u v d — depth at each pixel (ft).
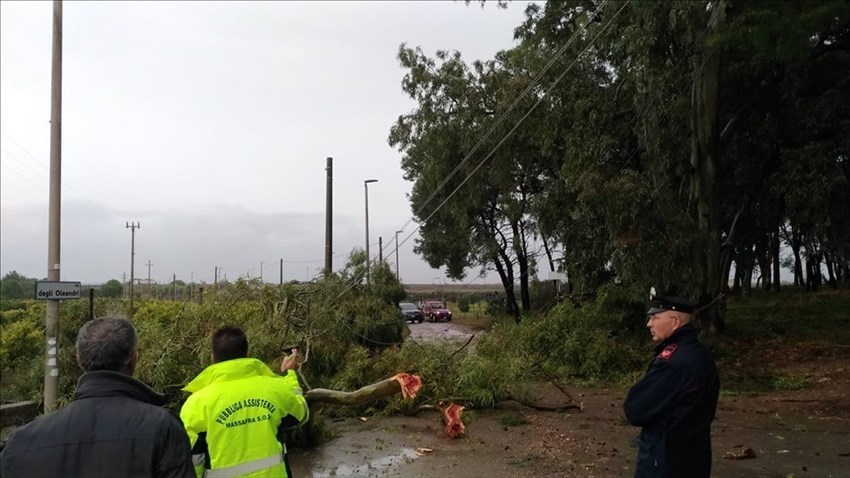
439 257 129.08
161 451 7.45
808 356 48.49
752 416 30.86
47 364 35.53
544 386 42.29
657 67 47.70
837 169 52.75
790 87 54.80
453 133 82.74
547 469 22.29
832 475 20.80
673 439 11.44
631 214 45.39
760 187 62.13
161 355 27.81
